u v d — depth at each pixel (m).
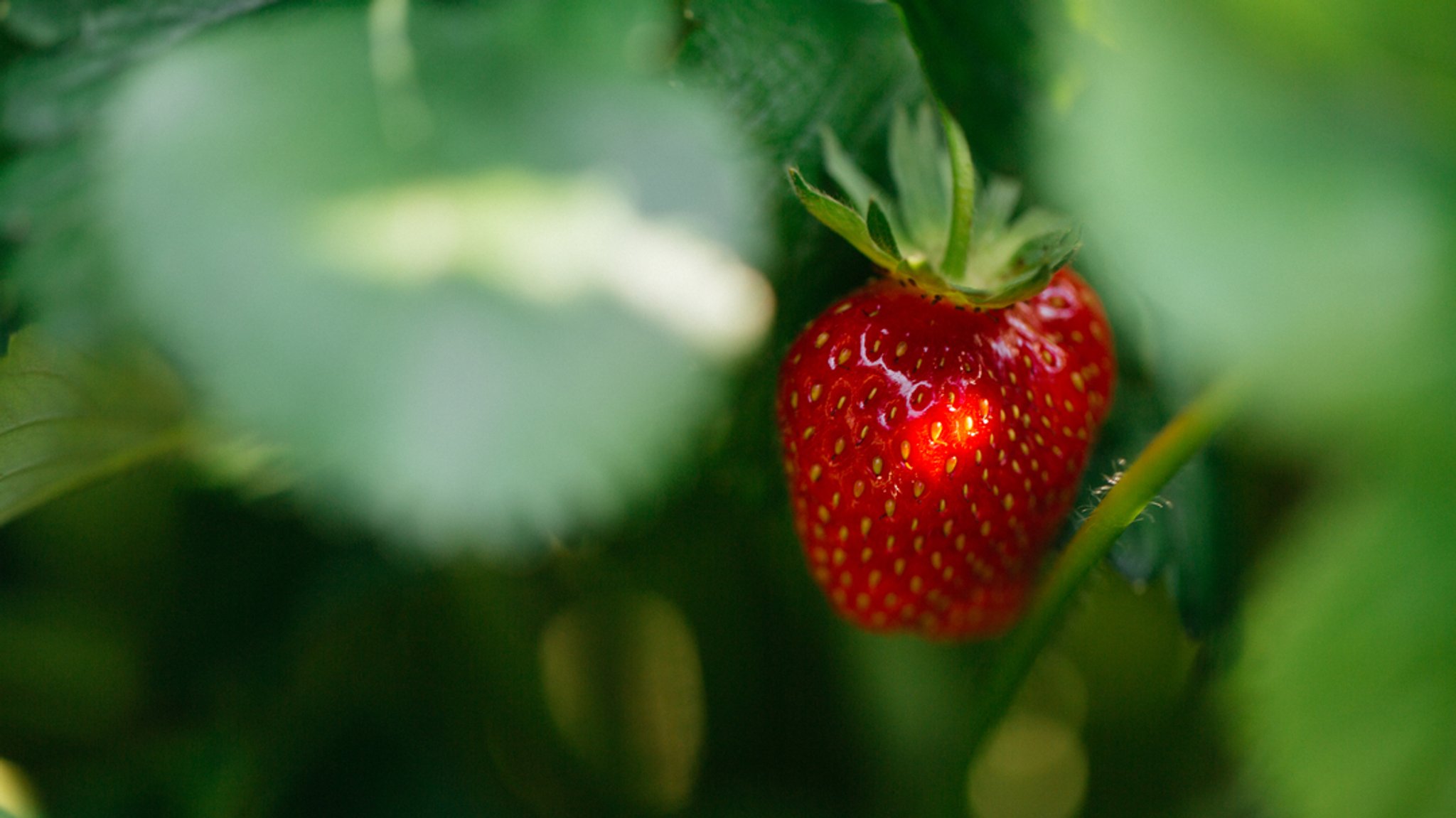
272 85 0.26
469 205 0.26
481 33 0.27
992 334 0.30
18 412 0.31
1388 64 0.25
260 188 0.26
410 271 0.26
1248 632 0.28
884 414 0.30
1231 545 0.33
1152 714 0.40
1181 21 0.24
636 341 0.26
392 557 0.34
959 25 0.29
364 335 0.25
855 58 0.31
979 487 0.30
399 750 0.37
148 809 0.35
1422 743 0.26
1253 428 0.34
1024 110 0.29
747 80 0.30
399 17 0.27
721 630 0.38
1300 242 0.24
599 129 0.26
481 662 0.38
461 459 0.25
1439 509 0.26
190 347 0.25
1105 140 0.23
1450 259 0.25
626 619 0.40
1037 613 0.31
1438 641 0.26
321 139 0.26
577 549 0.32
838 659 0.38
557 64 0.27
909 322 0.30
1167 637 0.40
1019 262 0.30
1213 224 0.23
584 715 0.40
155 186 0.26
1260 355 0.24
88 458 0.31
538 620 0.38
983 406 0.30
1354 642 0.26
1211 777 0.38
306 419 0.25
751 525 0.36
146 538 0.36
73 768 0.36
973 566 0.31
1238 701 0.27
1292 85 0.24
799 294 0.31
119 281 0.26
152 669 0.36
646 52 0.27
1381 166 0.25
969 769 0.32
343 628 0.37
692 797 0.39
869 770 0.38
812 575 0.32
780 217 0.30
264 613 0.35
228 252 0.26
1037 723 0.46
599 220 0.26
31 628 0.36
